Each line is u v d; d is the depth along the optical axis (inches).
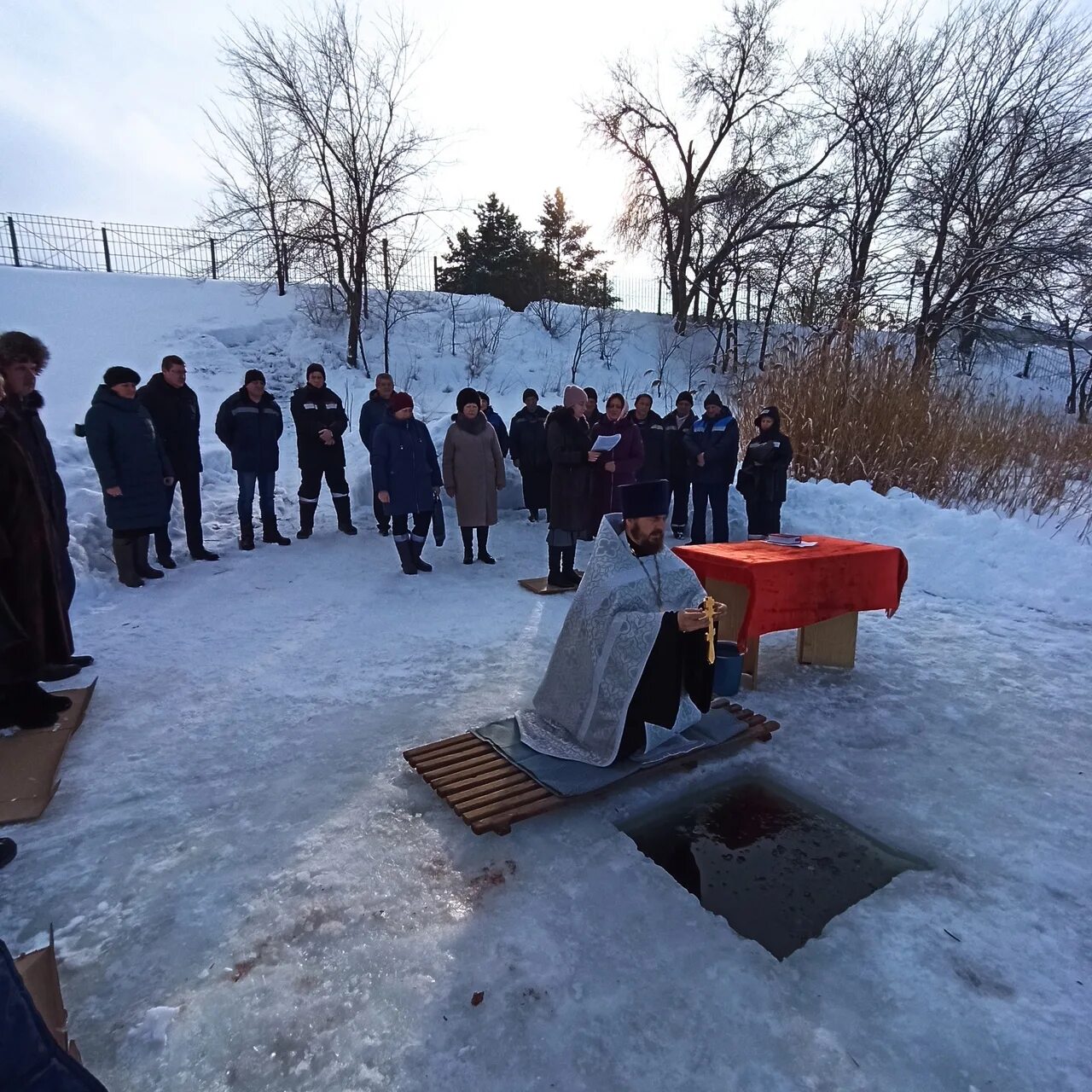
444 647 197.2
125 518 239.6
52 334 674.2
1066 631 218.8
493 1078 75.0
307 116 730.8
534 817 120.6
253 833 116.1
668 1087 73.7
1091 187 647.1
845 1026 81.0
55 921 96.9
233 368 686.5
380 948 92.1
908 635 215.9
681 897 102.0
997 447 394.3
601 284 1234.0
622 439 285.9
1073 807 125.4
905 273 754.2
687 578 132.6
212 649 194.7
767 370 450.3
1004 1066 76.2
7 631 120.8
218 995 85.1
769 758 141.6
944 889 104.3
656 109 1061.8
